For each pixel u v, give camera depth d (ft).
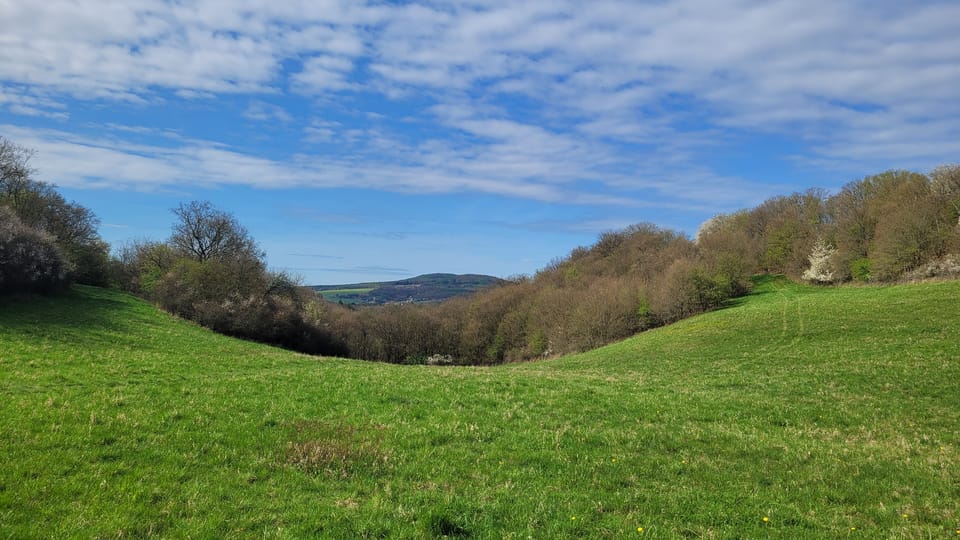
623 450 45.88
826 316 162.20
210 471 36.32
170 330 144.66
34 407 46.80
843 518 32.91
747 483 38.52
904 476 40.09
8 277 131.75
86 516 28.50
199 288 201.26
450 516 30.96
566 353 281.95
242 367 92.68
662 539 29.53
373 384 70.59
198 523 28.66
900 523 32.19
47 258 148.15
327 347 270.87
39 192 200.03
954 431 54.75
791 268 317.01
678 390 78.07
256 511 30.83
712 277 266.36
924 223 227.81
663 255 374.84
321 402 58.03
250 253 250.98
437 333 410.11
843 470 41.65
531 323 345.10
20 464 33.96
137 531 27.53
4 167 183.93
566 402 63.31
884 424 57.98
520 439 47.96
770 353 123.95
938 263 218.38
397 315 415.23
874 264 242.58
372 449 42.27
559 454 43.96
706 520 32.30
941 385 74.74
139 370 76.48
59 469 33.99
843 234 281.54
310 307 261.24
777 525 31.81
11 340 91.56
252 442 42.57
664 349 166.81
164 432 43.32
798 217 342.85
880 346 109.29
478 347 393.50
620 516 32.40
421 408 57.93
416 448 44.11
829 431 55.83
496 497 34.42
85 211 218.59
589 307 281.95
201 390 61.72
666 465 42.22
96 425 43.06
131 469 35.42
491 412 57.21
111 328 127.13
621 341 234.99
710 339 167.12
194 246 254.47
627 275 359.87
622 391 73.61
